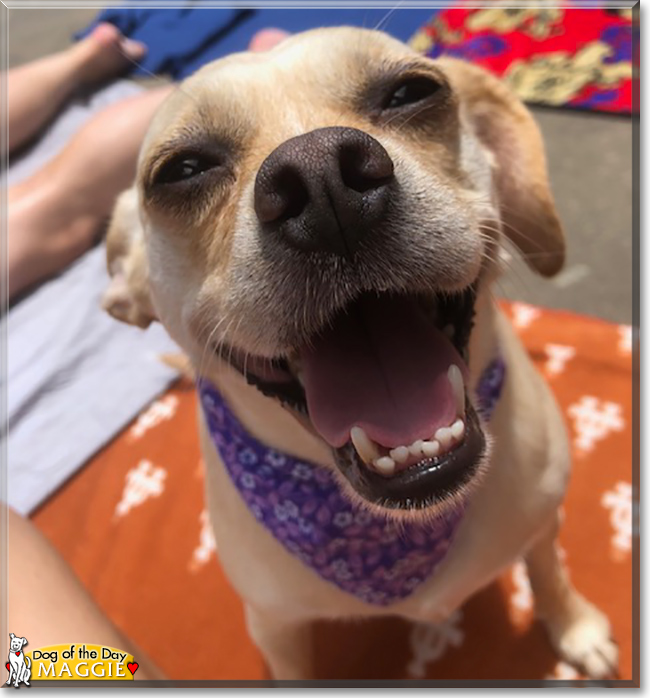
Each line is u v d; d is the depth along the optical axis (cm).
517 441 19
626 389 29
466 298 17
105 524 31
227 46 51
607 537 26
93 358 36
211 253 16
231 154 16
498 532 19
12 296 38
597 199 37
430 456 15
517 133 20
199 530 29
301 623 22
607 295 33
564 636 24
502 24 46
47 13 62
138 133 39
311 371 16
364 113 16
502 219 21
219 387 19
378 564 19
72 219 39
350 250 13
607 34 44
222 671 26
